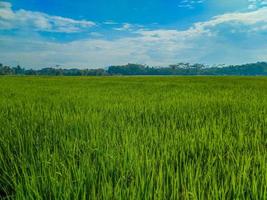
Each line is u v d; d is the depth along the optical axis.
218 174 2.70
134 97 10.40
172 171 2.70
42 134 4.32
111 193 2.21
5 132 4.36
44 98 10.23
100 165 2.96
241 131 4.42
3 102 8.79
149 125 5.01
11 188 2.65
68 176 2.50
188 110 6.94
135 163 2.86
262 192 2.29
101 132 4.25
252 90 15.37
